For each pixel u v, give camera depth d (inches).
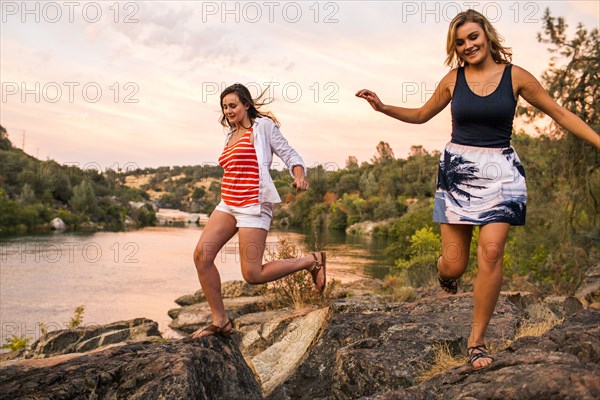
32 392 117.1
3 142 3075.8
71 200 2847.0
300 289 378.3
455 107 127.3
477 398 103.3
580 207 665.6
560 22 565.6
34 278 1059.9
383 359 155.3
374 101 140.1
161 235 2346.2
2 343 577.9
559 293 508.4
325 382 175.0
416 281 839.1
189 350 133.6
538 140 679.1
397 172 3051.2
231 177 139.2
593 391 90.0
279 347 221.9
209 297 147.0
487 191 124.2
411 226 1338.6
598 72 552.1
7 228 2346.2
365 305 249.0
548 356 109.8
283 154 141.5
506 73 123.9
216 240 141.2
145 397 114.9
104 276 1104.2
